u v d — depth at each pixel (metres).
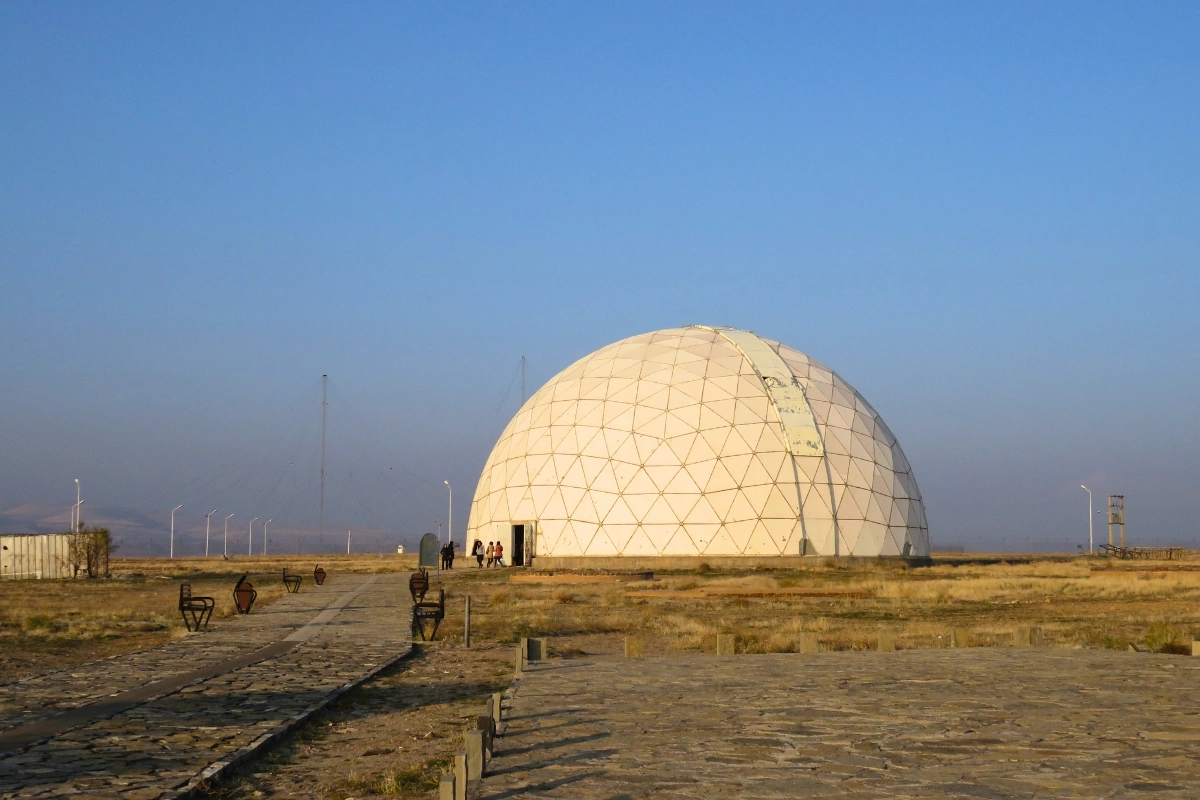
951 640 22.98
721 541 61.09
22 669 20.06
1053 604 35.00
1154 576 50.47
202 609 27.16
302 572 65.56
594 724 12.84
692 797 9.24
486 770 10.45
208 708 14.70
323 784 10.94
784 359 69.62
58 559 60.00
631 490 62.72
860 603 35.94
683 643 23.39
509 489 67.69
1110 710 13.47
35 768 11.07
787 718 13.05
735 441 63.09
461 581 51.56
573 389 69.38
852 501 63.62
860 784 9.62
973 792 9.30
